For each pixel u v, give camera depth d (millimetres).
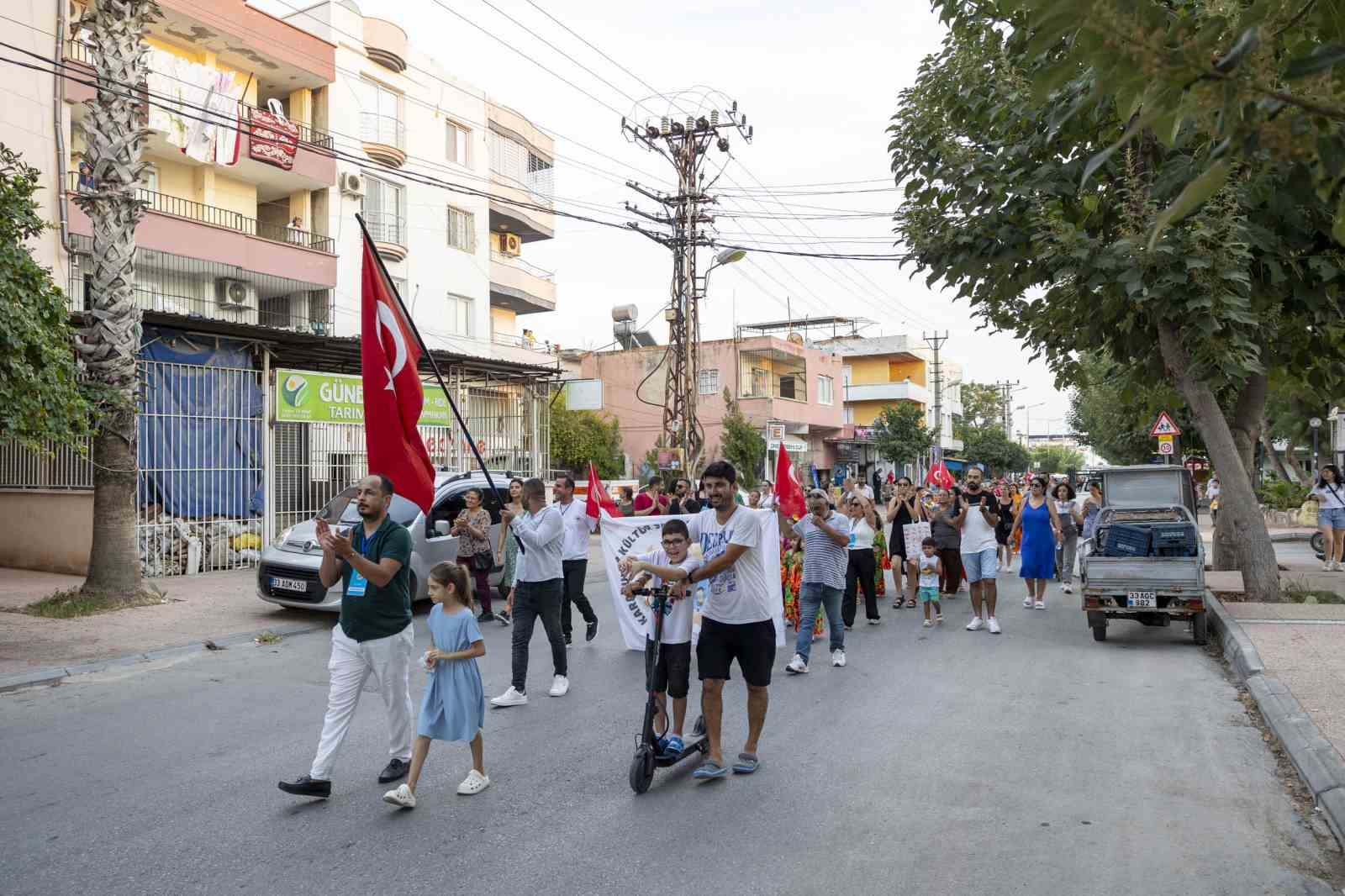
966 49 12070
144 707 7863
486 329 31891
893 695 8172
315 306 25531
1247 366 10977
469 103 31359
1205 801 5434
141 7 12680
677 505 14367
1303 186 3236
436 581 5504
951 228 12102
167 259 21422
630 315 44188
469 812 5344
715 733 5949
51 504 16391
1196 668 9289
